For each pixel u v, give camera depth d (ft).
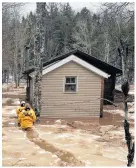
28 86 77.61
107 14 36.09
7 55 111.34
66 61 55.47
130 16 35.96
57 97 56.29
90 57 69.62
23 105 44.50
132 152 15.83
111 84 76.13
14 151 30.58
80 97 57.31
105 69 74.23
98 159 28.53
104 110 65.21
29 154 29.78
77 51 67.26
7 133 39.81
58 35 180.45
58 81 56.18
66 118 55.98
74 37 164.35
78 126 46.91
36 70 52.08
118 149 33.01
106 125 48.16
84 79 57.21
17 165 25.75
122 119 54.24
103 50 148.77
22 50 147.43
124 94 16.02
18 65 154.20
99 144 34.99
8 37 104.06
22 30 142.92
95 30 151.23
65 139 37.40
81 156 29.60
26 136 38.47
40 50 51.70
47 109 55.88
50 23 178.29
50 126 46.70
